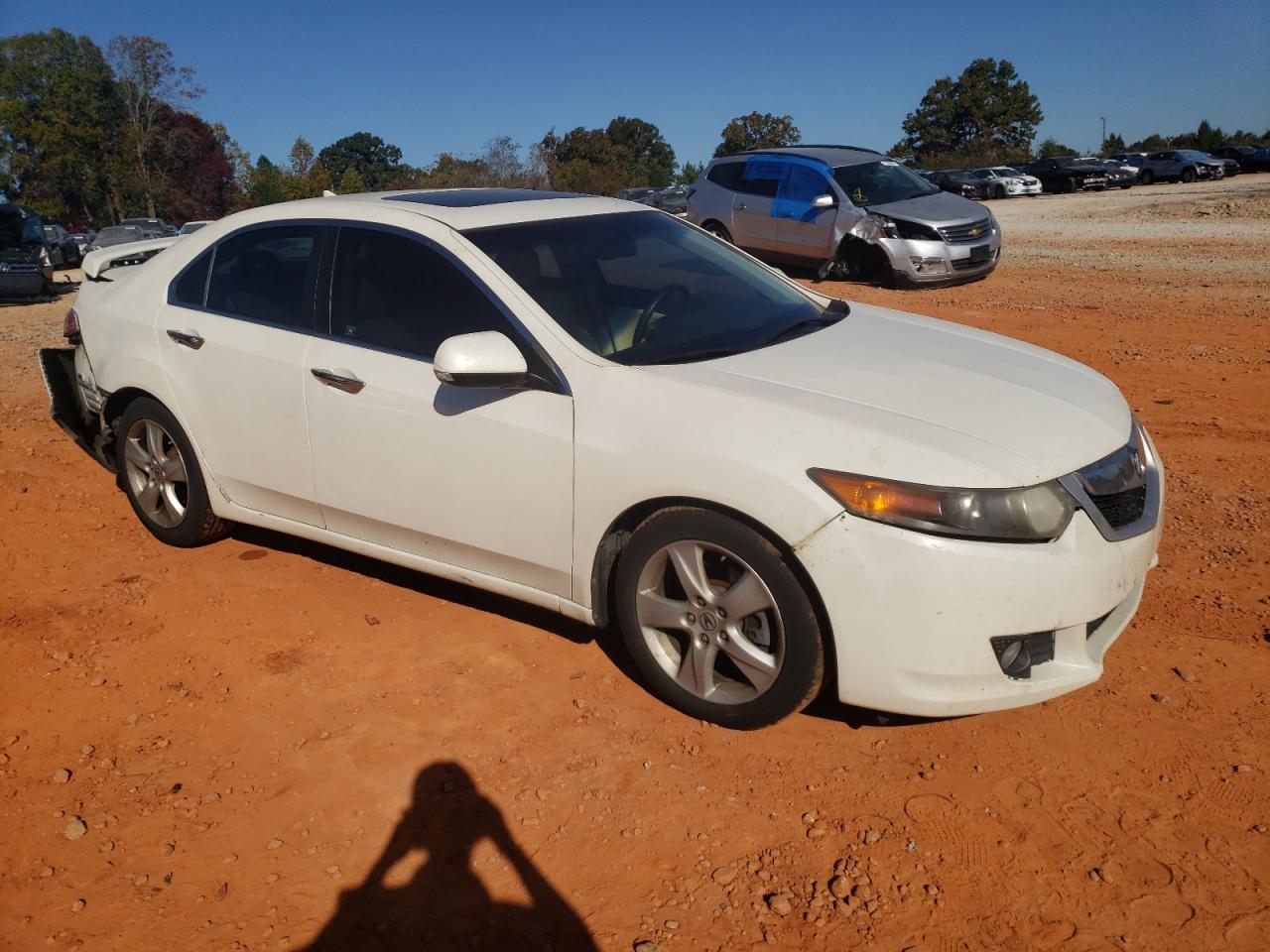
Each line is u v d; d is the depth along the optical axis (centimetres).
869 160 1385
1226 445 591
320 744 326
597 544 330
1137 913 249
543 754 318
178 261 448
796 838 279
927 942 244
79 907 261
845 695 295
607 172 6662
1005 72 8612
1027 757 309
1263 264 1362
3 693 359
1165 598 402
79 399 531
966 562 277
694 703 328
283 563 458
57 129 6662
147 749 326
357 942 248
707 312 384
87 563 462
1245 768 299
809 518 285
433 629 396
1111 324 968
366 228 390
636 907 258
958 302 1143
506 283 354
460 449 352
